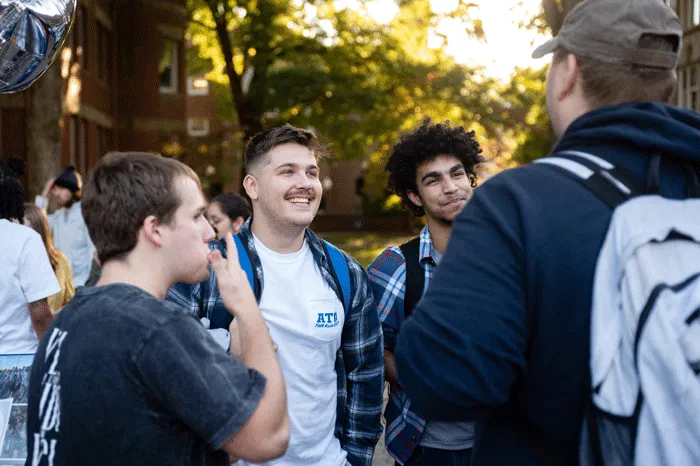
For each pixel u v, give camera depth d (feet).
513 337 4.48
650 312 4.19
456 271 4.67
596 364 4.34
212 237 5.79
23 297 10.96
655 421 4.11
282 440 5.21
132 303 5.13
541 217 4.58
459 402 4.52
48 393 5.16
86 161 67.05
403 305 9.35
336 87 61.72
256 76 65.46
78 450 4.94
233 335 6.68
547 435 4.68
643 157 4.70
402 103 62.34
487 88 58.08
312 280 8.48
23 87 8.09
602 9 4.91
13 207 11.18
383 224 134.00
